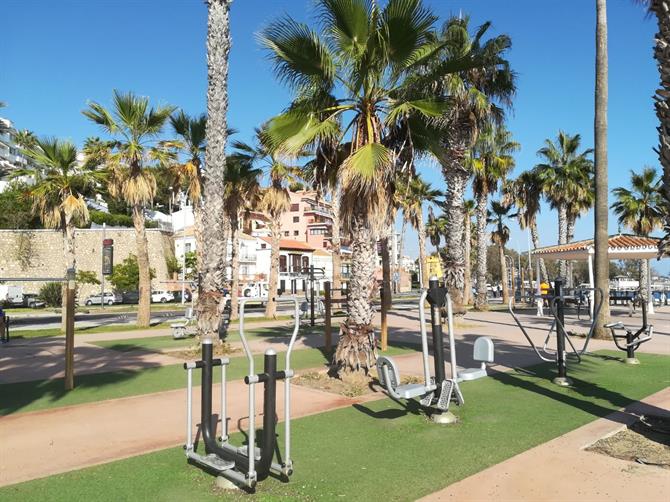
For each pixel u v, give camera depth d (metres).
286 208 26.08
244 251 72.94
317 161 9.59
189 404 4.82
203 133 21.27
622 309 31.28
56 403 7.48
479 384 8.48
